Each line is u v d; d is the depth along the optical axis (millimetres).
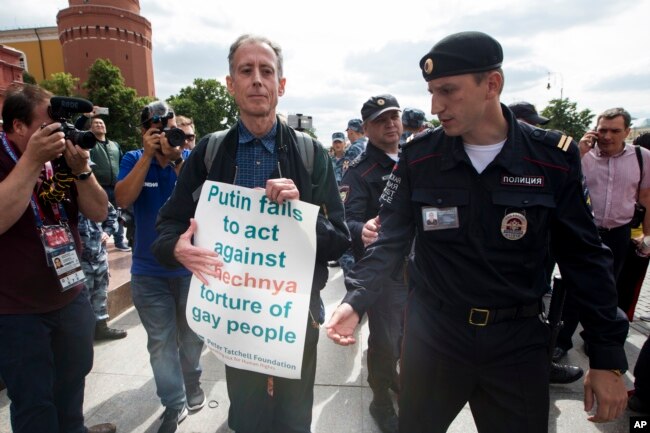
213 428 2365
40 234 1728
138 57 52125
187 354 2508
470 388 1434
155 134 2248
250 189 1506
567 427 2322
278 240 1502
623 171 3035
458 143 1367
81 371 1932
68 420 1945
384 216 1614
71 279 1802
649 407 2414
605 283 1279
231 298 1513
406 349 1540
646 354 2385
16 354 1650
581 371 2750
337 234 1592
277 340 1484
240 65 1489
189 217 1666
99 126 5164
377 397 2381
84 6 47875
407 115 4379
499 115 1325
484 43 1225
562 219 1304
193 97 48781
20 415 1675
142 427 2393
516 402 1371
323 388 2770
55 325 1798
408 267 1611
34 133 1579
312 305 1613
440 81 1255
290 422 1641
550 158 1292
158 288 2309
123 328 3672
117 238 5926
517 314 1367
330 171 1668
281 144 1591
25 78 42719
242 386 1602
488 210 1328
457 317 1396
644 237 3049
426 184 1429
